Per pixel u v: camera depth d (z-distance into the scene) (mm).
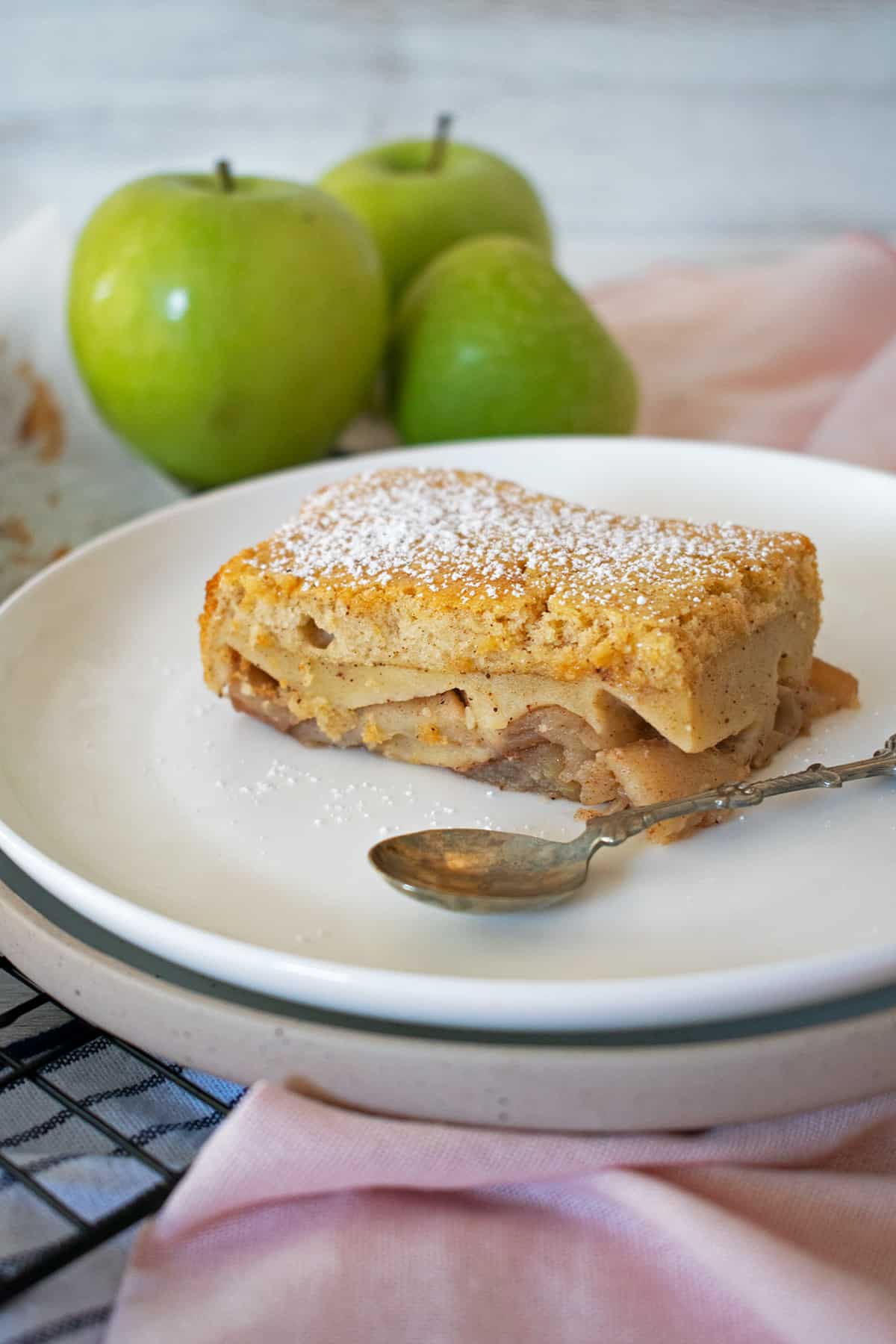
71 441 633
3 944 435
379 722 481
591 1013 406
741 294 712
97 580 528
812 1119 418
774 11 764
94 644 513
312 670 482
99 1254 402
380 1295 396
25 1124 422
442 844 451
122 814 465
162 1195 406
